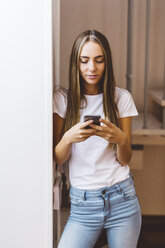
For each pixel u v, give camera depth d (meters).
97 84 1.69
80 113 1.69
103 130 1.57
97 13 2.88
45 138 1.54
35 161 1.56
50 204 1.58
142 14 2.90
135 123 2.84
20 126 1.53
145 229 3.04
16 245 1.62
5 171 1.56
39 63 1.48
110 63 1.65
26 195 1.58
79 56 1.61
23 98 1.51
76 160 1.69
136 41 2.95
